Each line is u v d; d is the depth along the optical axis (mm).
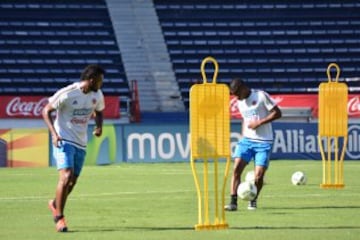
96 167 70500
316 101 97812
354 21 120000
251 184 37562
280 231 29312
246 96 37906
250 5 120812
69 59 112750
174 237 27594
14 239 27484
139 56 114688
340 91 50750
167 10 120188
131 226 31438
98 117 30812
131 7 120250
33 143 73062
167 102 110312
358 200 42469
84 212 36688
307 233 28562
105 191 47969
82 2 119000
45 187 51406
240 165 37938
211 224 30141
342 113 50781
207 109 28844
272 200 42469
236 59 115562
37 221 33344
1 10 115500
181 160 76625
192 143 29078
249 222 32594
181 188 50031
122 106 105062
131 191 47938
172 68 114125
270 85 113625
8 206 39656
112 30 117250
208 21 119375
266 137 37969
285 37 118125
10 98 98188
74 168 30297
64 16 117250
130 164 74188
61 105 29500
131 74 112438
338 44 117625
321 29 118938
